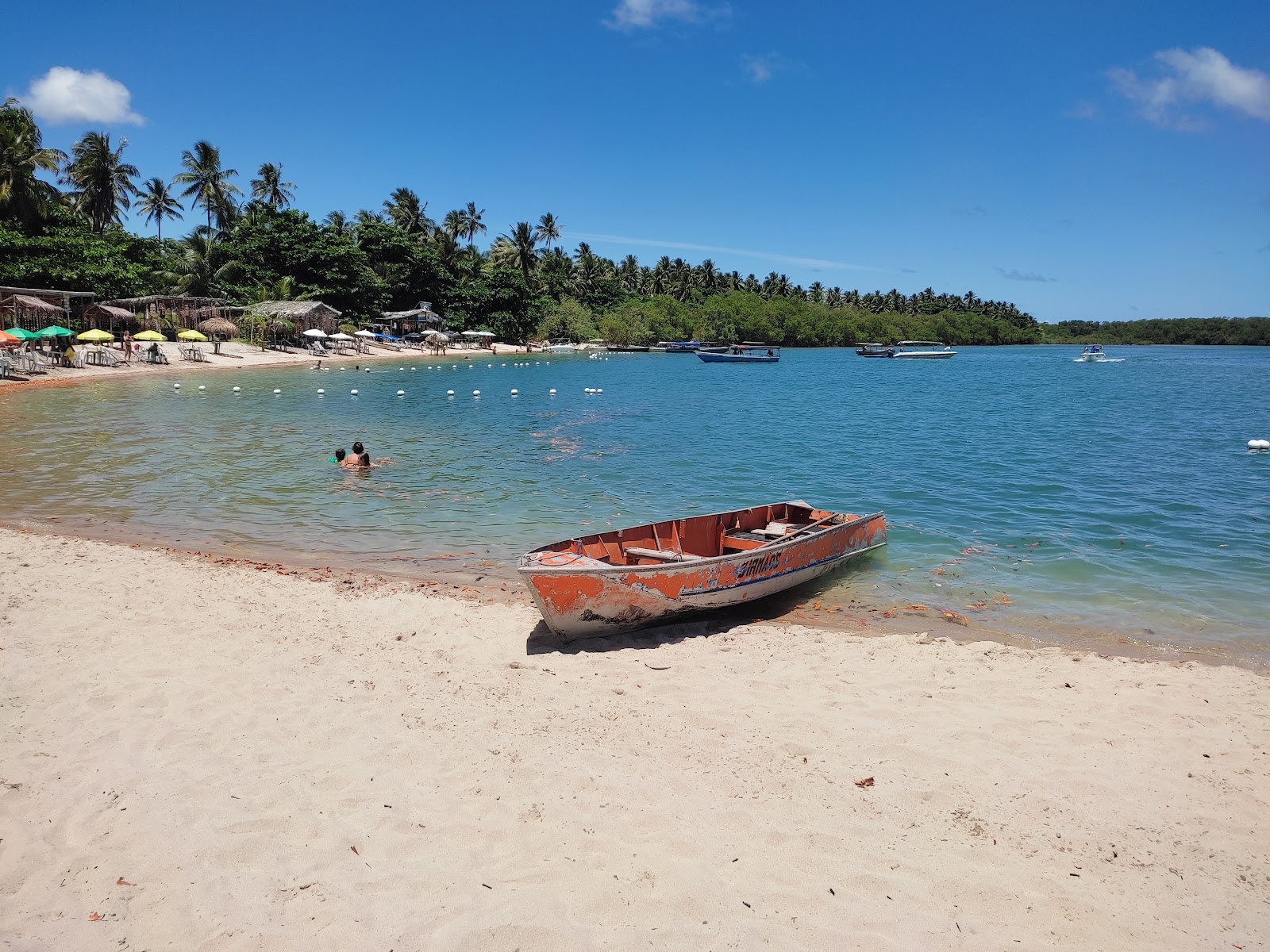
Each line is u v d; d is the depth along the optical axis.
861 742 6.38
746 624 9.80
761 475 20.64
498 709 6.91
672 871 4.62
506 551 13.13
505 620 9.59
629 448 25.28
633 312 125.94
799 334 152.62
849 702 7.23
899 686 7.65
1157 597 11.02
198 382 45.69
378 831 5.00
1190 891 4.53
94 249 58.38
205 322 61.00
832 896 4.43
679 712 6.93
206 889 4.42
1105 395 51.34
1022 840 5.01
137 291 61.91
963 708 7.12
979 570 12.28
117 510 15.54
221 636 8.56
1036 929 4.20
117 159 70.00
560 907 4.29
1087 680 7.84
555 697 7.27
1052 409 41.47
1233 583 11.61
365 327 85.56
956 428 32.38
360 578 11.44
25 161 54.69
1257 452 25.45
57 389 38.62
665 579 9.09
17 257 52.59
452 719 6.67
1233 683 7.78
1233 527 15.13
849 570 12.24
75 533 13.67
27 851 4.74
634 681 7.73
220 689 7.14
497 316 106.12
